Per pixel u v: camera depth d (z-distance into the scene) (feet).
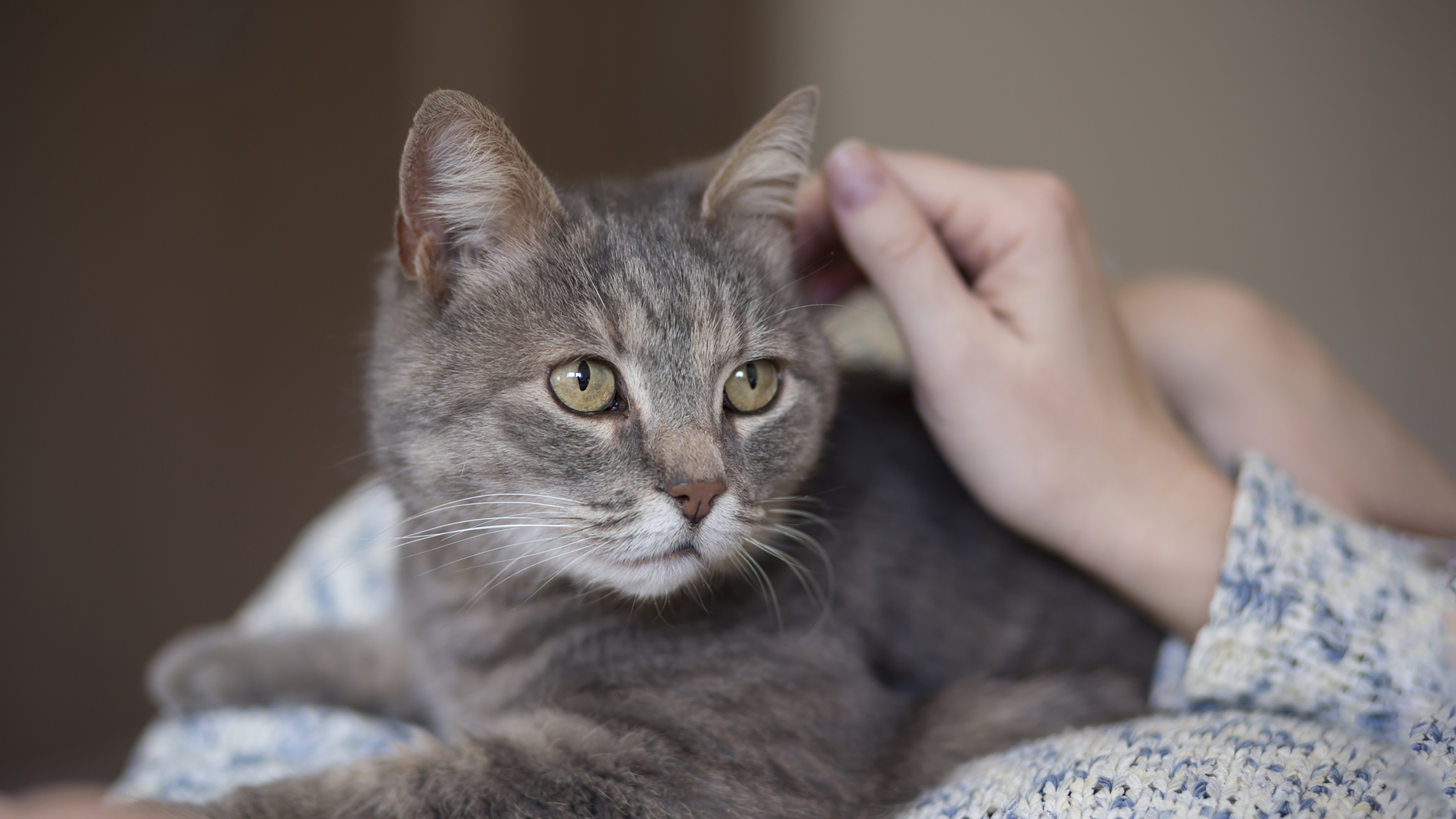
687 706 1.31
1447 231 3.37
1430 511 1.54
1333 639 1.22
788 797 1.27
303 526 3.16
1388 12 3.34
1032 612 1.52
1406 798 1.07
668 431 1.35
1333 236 3.44
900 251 1.36
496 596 1.44
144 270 2.82
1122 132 3.49
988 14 3.51
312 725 1.51
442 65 3.26
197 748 1.52
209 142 2.89
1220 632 1.26
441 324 1.38
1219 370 1.58
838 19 3.58
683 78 3.56
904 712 1.42
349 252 3.16
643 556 1.34
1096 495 1.38
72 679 2.76
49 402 2.69
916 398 1.43
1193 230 3.50
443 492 1.38
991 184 1.42
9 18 2.55
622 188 1.53
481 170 1.36
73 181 2.68
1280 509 1.30
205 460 2.97
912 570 1.50
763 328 1.42
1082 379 1.37
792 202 1.49
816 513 1.48
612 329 1.36
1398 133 3.38
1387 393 2.76
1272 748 1.13
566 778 1.23
